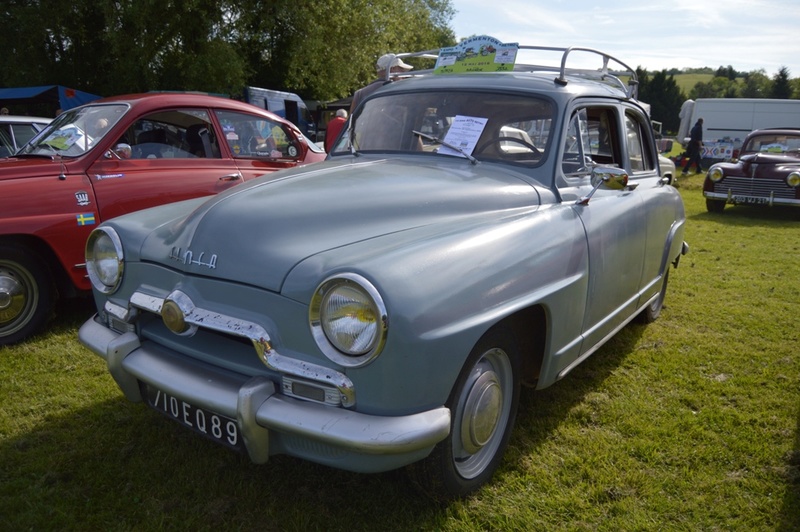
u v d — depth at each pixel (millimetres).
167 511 2473
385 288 1955
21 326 4293
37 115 15562
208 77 16453
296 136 6055
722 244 8289
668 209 4387
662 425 3223
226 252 2305
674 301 5516
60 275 4555
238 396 2098
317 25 19672
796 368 4000
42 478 2664
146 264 2580
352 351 1970
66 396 3459
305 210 2436
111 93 17203
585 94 3377
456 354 2131
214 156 5336
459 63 3789
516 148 3158
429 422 2037
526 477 2734
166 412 2467
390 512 2469
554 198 2992
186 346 2412
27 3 16438
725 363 4074
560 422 3238
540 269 2602
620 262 3420
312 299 2012
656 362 4086
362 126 3732
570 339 2943
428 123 3451
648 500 2604
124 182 4699
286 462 2807
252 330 2125
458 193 2725
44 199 4316
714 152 22688
